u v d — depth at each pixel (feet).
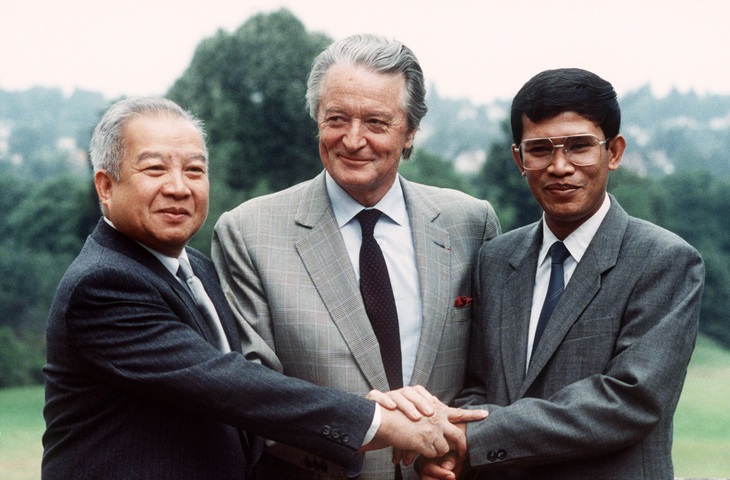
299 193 9.38
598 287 7.90
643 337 7.63
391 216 9.17
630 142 291.79
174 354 7.38
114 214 7.59
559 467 7.94
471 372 8.93
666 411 7.68
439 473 8.21
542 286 8.38
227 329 8.43
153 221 7.47
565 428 7.63
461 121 363.76
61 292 7.41
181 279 8.03
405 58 8.66
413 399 8.14
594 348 7.84
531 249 8.54
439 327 8.95
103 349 7.27
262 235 9.07
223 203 94.22
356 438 7.77
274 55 101.24
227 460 7.69
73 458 7.38
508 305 8.51
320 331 8.73
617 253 7.97
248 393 7.48
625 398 7.54
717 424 95.40
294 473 8.87
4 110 365.61
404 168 124.98
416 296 9.06
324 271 8.90
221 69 102.47
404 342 8.96
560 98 7.80
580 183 7.88
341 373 8.69
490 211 9.73
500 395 8.31
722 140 310.65
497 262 8.80
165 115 7.62
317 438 7.70
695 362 132.36
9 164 219.82
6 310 122.93
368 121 8.54
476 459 7.91
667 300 7.70
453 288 9.11
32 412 95.66
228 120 99.35
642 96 411.95
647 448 7.75
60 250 132.46
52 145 297.33
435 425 8.04
